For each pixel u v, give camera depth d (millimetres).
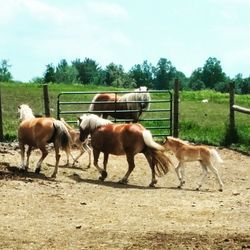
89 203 12219
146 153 15039
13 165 16172
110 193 13539
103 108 21422
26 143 15453
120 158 18375
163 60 186000
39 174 15281
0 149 18453
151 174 16516
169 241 9039
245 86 148125
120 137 15000
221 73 160125
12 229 9836
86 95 45375
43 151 15195
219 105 43344
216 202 12734
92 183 14773
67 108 34250
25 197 12352
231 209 11859
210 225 10312
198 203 12578
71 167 16688
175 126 21453
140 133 14852
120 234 9516
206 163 14680
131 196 13281
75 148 19438
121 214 11234
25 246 8789
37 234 9516
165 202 12625
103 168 15734
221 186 14562
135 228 10000
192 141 21375
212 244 8859
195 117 31672
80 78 136875
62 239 9203
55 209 11508
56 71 118812
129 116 21344
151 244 8859
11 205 11625
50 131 14984
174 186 15195
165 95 52500
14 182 13633
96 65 141875
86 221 10547
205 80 161125
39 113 30844
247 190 14594
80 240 9141
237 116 33375
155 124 25547
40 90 50469
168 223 10484
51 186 13719
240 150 20422
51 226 10094
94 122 15508
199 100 50500
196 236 9375
